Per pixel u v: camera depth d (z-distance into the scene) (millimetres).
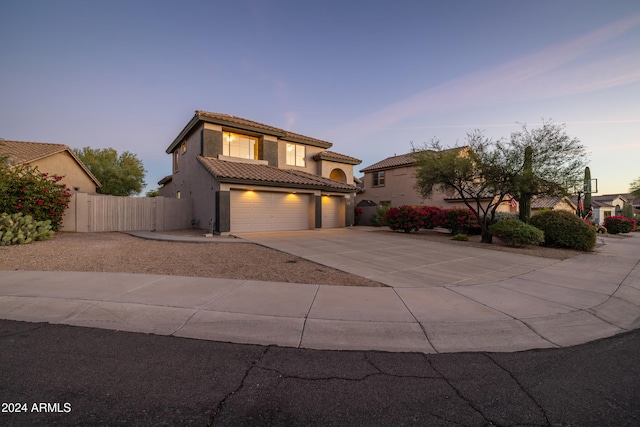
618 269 8656
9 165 13039
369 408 2641
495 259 9883
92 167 31750
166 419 2430
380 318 4562
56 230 13836
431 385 3023
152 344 3781
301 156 22922
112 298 5191
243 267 7809
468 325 4438
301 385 2969
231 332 4133
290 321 4414
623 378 3227
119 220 16234
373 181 29922
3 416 2408
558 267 8797
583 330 4508
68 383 2906
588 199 26312
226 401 2688
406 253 10703
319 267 8031
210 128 17359
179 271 7254
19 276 6508
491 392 2930
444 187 15016
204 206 16844
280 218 17750
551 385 3072
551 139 12117
